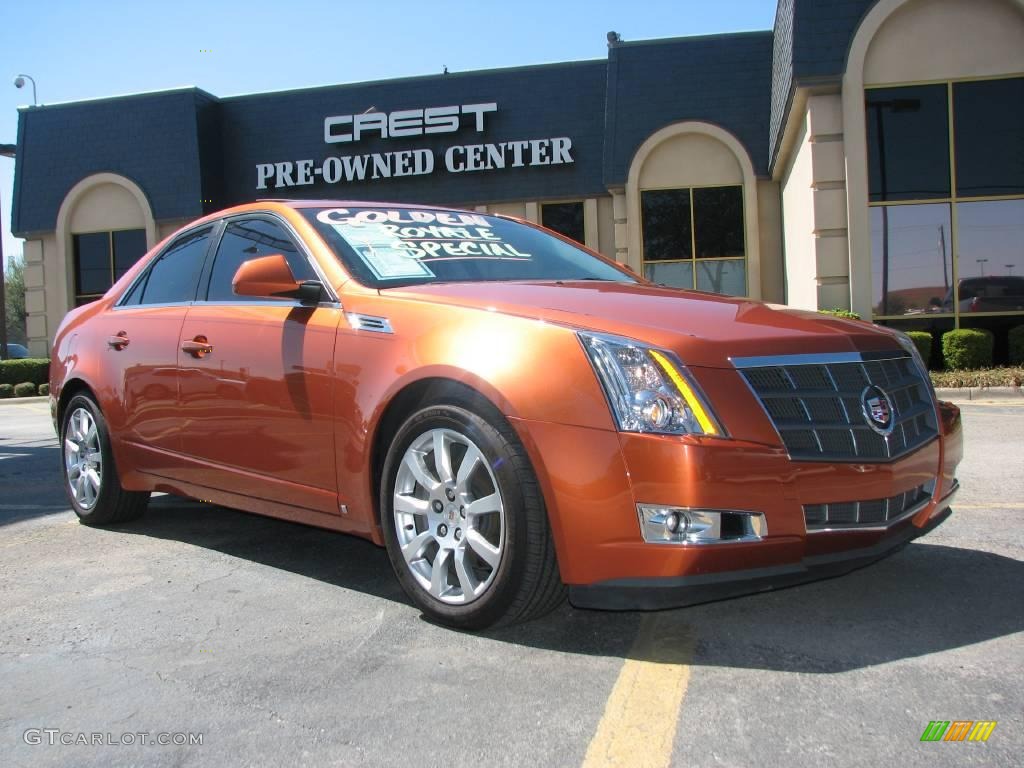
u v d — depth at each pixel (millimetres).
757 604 3318
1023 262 12492
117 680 2783
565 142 18125
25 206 21078
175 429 4215
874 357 3004
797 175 14266
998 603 3238
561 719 2434
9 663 2941
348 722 2455
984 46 12305
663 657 2838
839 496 2740
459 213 4574
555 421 2727
